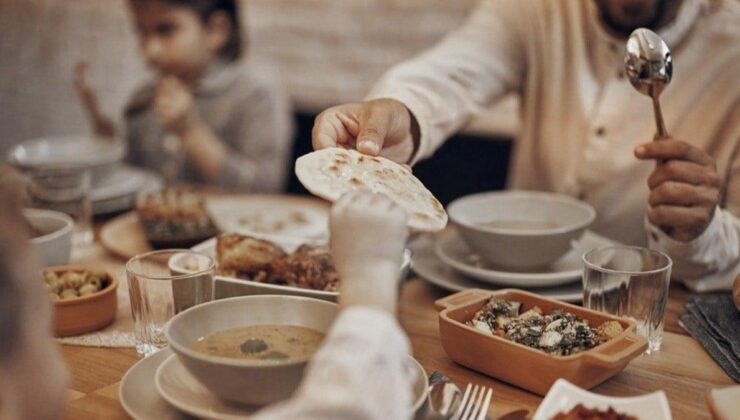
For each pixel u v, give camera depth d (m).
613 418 0.89
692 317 1.29
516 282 1.40
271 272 1.33
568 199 1.63
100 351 1.22
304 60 3.44
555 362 1.00
